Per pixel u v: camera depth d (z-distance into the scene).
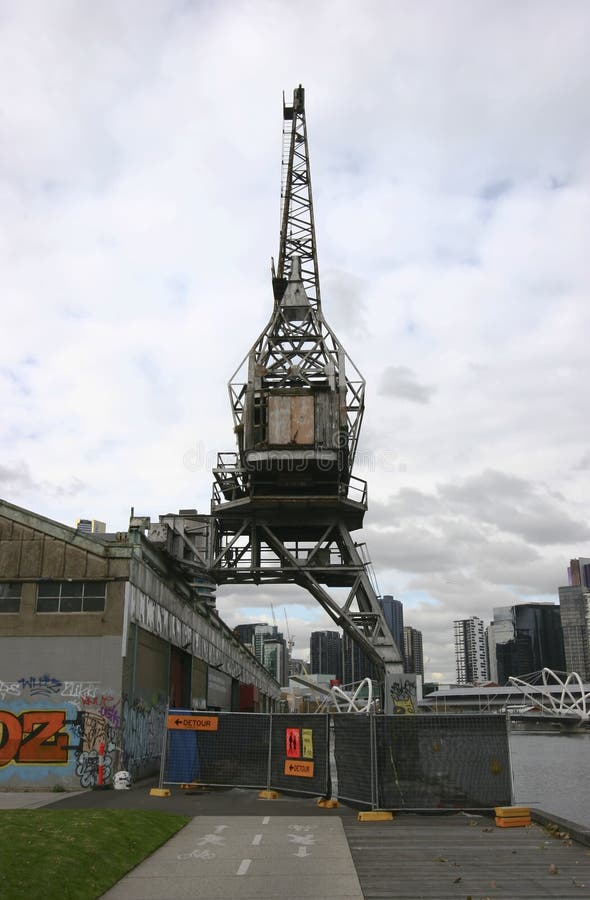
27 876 10.72
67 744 26.78
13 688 27.45
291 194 57.31
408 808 18.38
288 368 49.41
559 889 11.52
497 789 18.62
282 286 53.59
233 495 47.88
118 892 11.24
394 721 19.03
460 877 12.25
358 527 49.34
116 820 15.60
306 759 21.42
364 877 12.27
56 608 28.34
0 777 26.41
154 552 33.97
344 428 46.41
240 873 12.47
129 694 28.23
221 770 23.09
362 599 47.44
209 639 50.09
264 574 47.31
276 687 125.88
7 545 28.98
